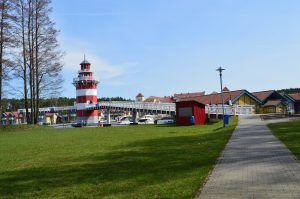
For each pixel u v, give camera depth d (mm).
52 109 115375
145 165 14188
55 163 16078
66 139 29891
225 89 93625
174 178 11477
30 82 53281
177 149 18672
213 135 25875
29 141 29391
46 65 53875
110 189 10547
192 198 9109
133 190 10266
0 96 50281
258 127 29672
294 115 48594
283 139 20156
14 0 50094
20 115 132625
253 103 69312
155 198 9258
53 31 54156
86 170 13852
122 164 14742
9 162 17203
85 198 9766
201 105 49125
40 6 53750
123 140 26125
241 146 18453
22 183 12094
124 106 74250
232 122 40188
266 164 13164
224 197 9109
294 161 13430
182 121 47312
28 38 52562
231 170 12406
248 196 9078
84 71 94250
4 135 39094
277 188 9680
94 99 95750
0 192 10930
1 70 49750
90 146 22750
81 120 94375
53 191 10750
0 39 49188
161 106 62094
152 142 23266
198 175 11750
